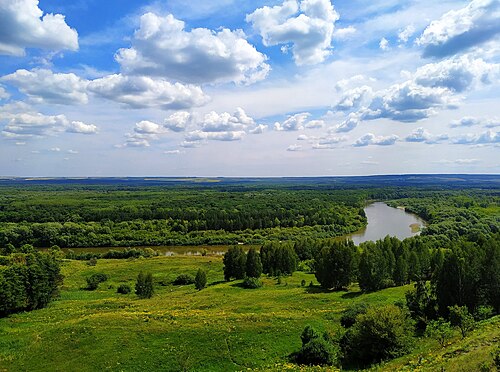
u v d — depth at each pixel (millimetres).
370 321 45125
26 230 186875
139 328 52469
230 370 43062
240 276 103812
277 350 47281
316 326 53812
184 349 46906
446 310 58750
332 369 41344
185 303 73375
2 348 49219
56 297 85625
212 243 191375
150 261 136250
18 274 72438
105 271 119312
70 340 49375
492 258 60906
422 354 41438
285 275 112625
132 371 42594
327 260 90250
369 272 85250
